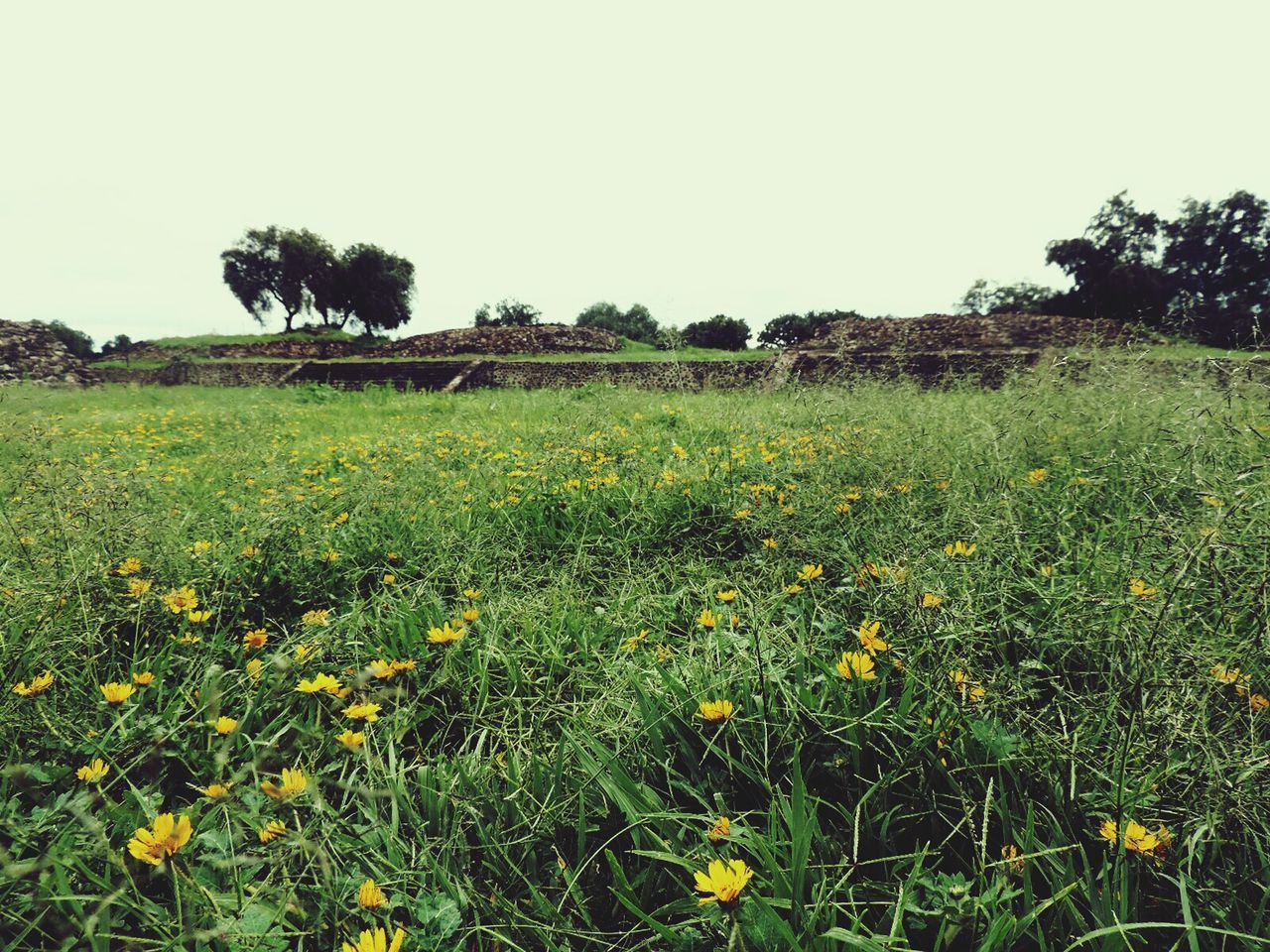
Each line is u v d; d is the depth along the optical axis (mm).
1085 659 1344
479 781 1223
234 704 1494
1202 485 1713
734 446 4031
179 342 32500
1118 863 899
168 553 2184
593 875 1087
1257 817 945
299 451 5227
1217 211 31391
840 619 1692
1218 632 1248
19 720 1293
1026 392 3738
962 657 1293
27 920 916
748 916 888
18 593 1695
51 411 8555
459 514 2928
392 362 20156
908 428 3307
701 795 1158
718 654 1467
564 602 2072
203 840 1054
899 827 1093
